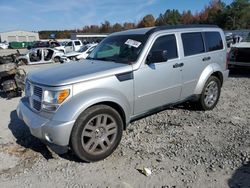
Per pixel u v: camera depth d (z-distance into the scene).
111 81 4.01
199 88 5.58
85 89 3.77
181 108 6.20
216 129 4.98
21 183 3.42
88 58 5.19
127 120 4.29
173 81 4.95
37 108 3.91
